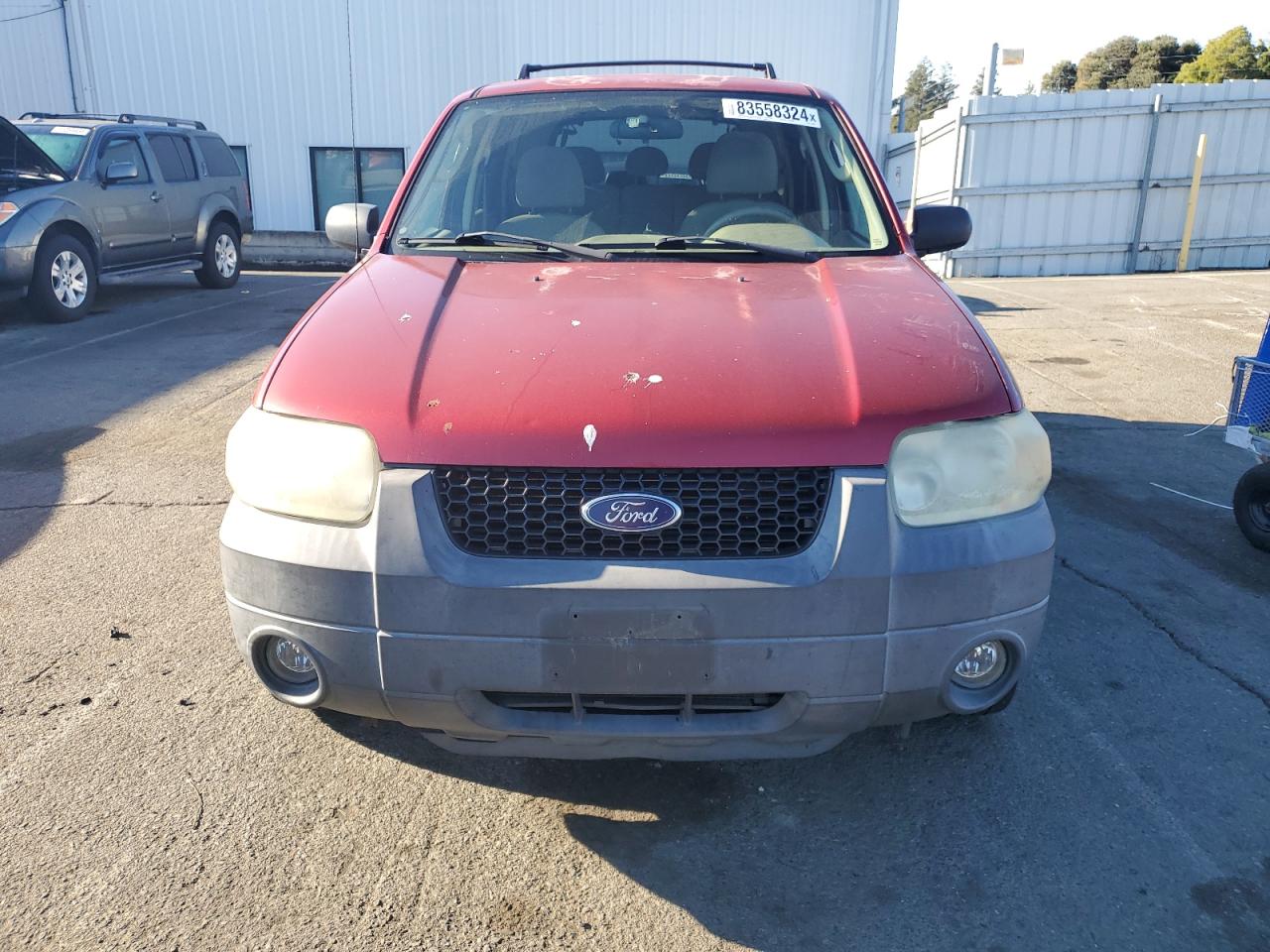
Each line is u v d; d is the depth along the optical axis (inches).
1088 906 89.8
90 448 226.4
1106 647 138.0
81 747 111.7
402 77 705.0
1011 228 612.4
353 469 86.0
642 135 141.6
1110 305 454.3
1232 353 342.0
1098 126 599.2
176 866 93.4
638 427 84.3
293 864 94.1
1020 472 90.1
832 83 713.6
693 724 86.9
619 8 693.3
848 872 94.5
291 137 717.9
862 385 88.8
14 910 87.2
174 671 128.3
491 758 111.8
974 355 95.7
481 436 84.7
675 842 98.6
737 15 698.2
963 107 594.2
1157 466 222.2
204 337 356.5
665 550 84.3
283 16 698.8
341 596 85.3
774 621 82.8
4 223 359.3
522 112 145.8
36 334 360.5
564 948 84.9
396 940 85.1
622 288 109.2
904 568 84.0
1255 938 86.2
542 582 82.4
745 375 89.2
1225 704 123.5
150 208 435.2
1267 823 101.1
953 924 87.9
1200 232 621.6
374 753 111.9
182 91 714.8
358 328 99.1
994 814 102.6
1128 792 106.0
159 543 171.8
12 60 716.0
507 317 100.0
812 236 130.7
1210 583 160.1
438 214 134.2
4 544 171.5
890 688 86.4
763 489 84.1
